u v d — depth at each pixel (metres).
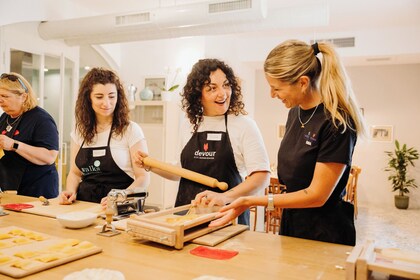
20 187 2.28
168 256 1.08
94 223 1.43
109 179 1.94
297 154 1.41
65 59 4.58
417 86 6.31
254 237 1.30
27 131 2.27
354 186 5.52
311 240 1.27
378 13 4.73
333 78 1.28
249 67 6.88
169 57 5.32
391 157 6.46
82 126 1.96
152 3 4.59
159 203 4.89
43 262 0.97
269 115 7.23
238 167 1.77
